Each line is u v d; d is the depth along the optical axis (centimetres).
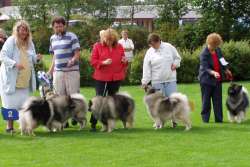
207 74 1156
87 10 4841
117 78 1081
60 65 1095
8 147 912
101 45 1076
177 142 937
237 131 1043
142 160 806
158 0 3681
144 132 1039
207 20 2933
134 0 5206
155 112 1067
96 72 1083
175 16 3581
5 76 1020
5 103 1031
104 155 842
